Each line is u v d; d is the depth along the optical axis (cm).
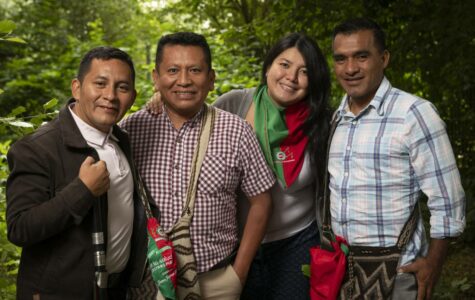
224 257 231
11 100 762
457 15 536
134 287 213
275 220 270
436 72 591
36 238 176
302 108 263
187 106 221
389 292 221
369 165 223
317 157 259
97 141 198
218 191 225
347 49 227
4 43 881
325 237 243
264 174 238
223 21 998
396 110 221
